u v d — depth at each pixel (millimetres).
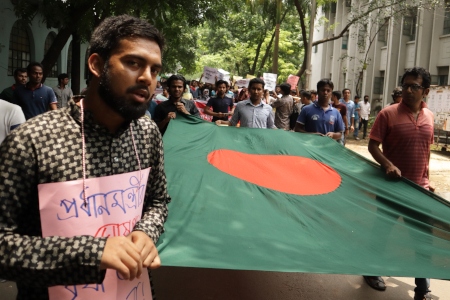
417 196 3398
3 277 1307
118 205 1496
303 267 2160
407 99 3760
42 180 1382
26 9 9320
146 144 1658
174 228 2424
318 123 5648
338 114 5746
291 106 9242
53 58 9477
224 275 4293
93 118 1457
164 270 4309
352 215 2986
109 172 1494
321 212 2959
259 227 2607
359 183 3566
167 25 11289
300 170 3783
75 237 1304
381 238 2678
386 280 4426
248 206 2885
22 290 1497
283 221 2746
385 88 22094
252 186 3260
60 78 9031
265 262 2174
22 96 5914
